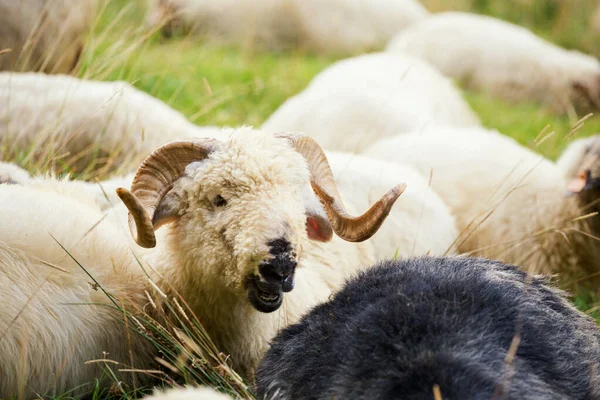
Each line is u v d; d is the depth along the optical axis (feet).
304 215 26.30
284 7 81.87
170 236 27.17
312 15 82.58
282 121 50.24
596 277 41.06
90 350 26.45
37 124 40.37
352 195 36.32
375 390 20.80
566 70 77.51
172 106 51.83
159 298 27.45
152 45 61.57
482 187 41.73
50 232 26.71
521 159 42.93
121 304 26.91
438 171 42.65
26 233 26.21
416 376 20.48
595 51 90.02
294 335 25.40
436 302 23.11
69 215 27.86
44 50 48.29
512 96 76.64
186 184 26.27
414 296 23.53
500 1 94.48
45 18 47.83
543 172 43.04
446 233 37.81
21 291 25.38
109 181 34.81
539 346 22.65
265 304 25.48
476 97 73.87
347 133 47.67
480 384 20.15
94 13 51.39
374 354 21.79
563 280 40.91
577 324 25.55
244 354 28.02
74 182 33.35
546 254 40.86
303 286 29.73
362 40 84.74
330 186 28.66
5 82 41.91
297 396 23.32
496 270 26.63
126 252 28.12
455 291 23.66
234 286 25.73
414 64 56.95
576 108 75.92
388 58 57.00
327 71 55.88
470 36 78.13
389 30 86.22
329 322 24.44
